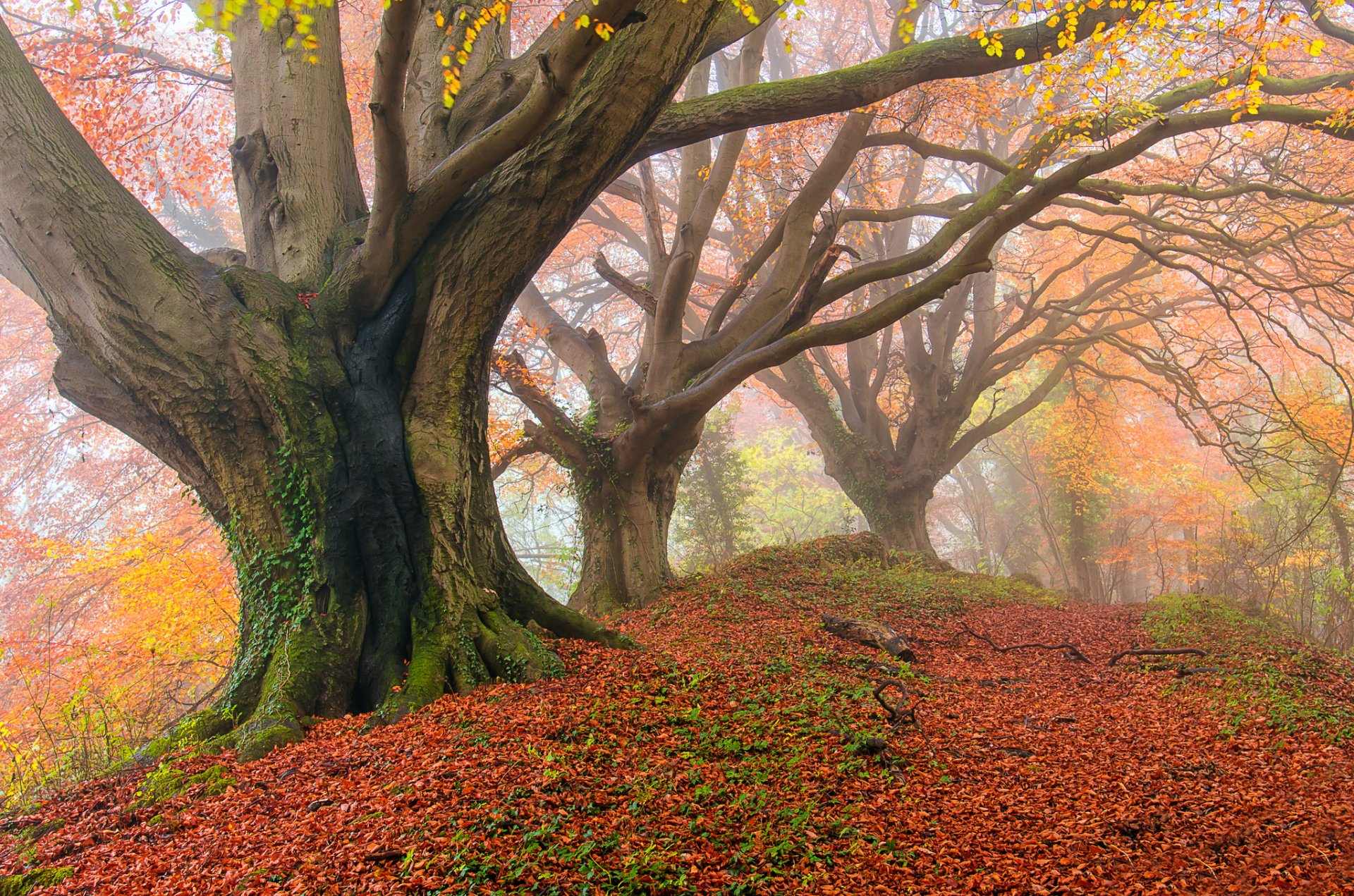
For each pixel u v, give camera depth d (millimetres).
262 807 5590
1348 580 22125
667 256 17594
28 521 26188
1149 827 5410
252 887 4402
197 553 15258
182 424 8703
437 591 8758
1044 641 13672
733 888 4383
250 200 10289
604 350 18125
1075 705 9180
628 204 29047
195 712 10391
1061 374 26750
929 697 8797
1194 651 11312
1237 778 6441
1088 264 30781
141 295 8430
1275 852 5031
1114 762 6891
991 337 26625
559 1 21141
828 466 27297
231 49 10609
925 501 26406
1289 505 28219
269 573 8594
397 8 6445
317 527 8586
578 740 6484
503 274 9359
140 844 5266
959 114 19734
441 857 4484
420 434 9250
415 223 8992
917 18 21375
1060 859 4895
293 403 8672
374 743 6719
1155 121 13094
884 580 17344
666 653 9695
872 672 9859
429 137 10141
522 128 8008
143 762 7301
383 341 9383
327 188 10219
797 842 4914
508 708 7320
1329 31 15625
